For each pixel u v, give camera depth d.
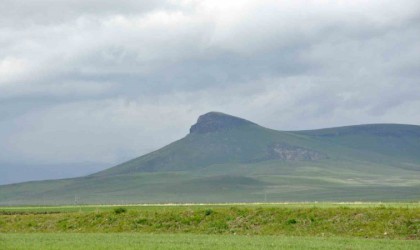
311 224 75.81
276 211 81.00
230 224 79.31
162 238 63.94
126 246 54.81
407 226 70.19
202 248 52.62
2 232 83.88
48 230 85.19
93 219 87.38
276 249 51.44
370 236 69.00
